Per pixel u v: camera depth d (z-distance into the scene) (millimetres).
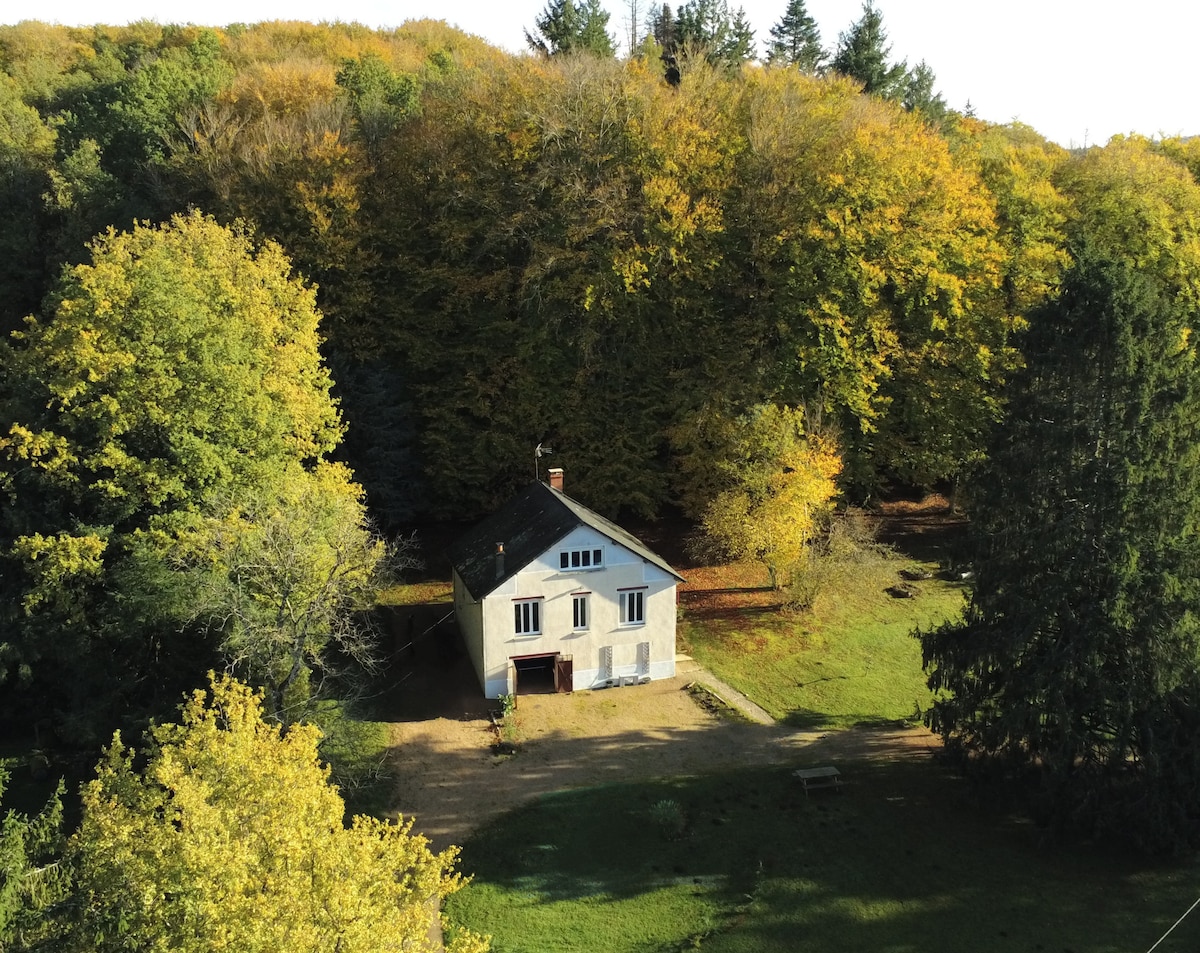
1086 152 60156
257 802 16578
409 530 50719
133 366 31953
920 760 31453
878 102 54594
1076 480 26172
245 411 33375
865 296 44812
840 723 34062
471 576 36875
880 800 29172
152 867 15273
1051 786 25891
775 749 32219
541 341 46438
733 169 47531
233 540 29250
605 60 51531
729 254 47094
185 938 14328
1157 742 25281
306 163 47188
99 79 71125
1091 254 26750
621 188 46000
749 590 45219
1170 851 25859
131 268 33094
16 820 17578
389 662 38156
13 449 31906
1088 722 26734
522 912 24391
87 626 30203
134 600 28203
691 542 46781
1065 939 23312
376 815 28094
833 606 43500
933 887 25219
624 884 25484
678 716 34406
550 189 47812
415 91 61375
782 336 46000
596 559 35406
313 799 16922
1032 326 27531
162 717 28172
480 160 48312
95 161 50438
